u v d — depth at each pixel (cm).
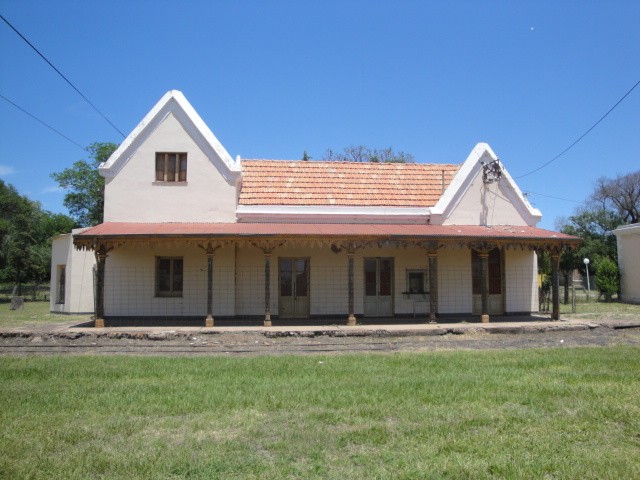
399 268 2066
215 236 1664
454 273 2080
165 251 1948
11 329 1605
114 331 1551
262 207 1958
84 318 2206
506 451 574
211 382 928
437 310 2053
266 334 1563
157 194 1931
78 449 583
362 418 702
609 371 1019
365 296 2047
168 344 1455
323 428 657
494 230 1934
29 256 4278
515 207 2089
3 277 4447
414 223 2038
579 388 863
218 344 1460
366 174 2236
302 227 1859
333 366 1098
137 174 1934
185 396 820
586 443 604
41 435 629
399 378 959
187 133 1959
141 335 1527
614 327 1739
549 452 571
